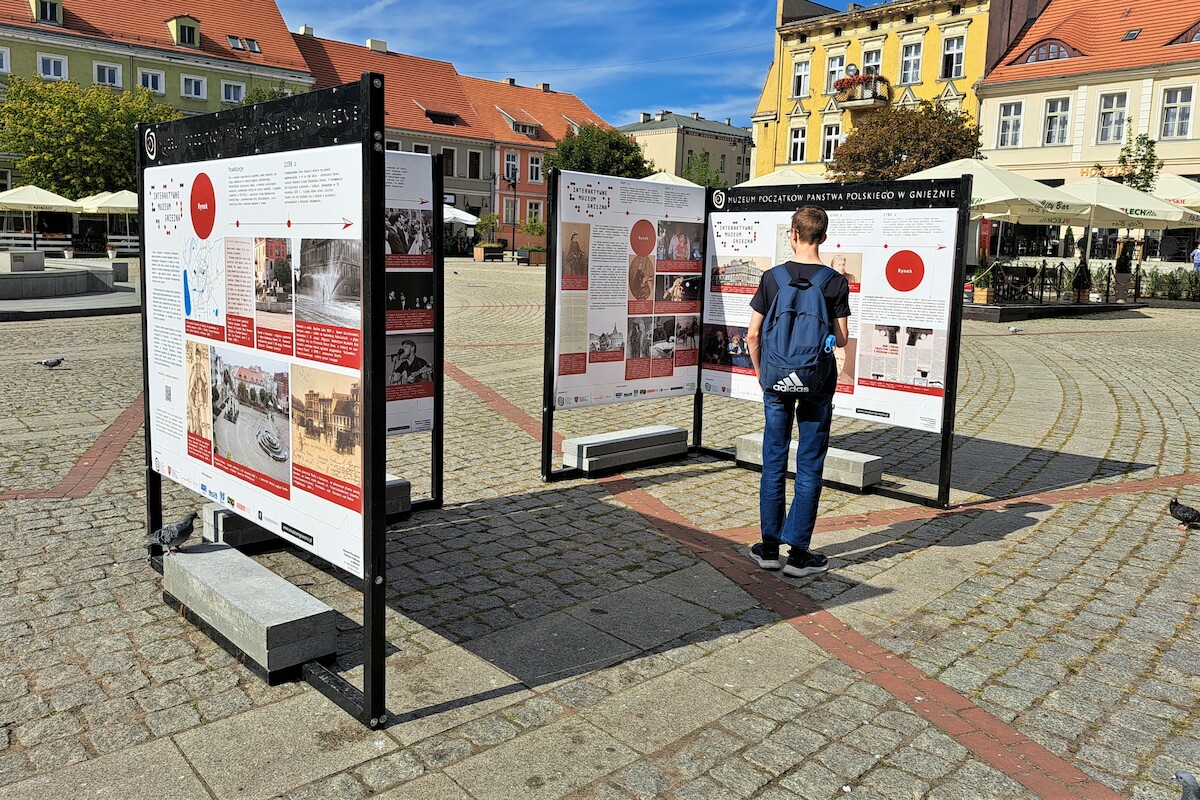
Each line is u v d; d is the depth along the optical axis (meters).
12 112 45.62
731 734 3.28
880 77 44.47
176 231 4.27
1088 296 24.61
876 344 6.27
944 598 4.57
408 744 3.17
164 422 4.58
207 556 4.27
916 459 7.52
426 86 68.50
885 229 6.13
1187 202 24.05
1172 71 34.69
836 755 3.15
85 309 18.25
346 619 4.19
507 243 69.38
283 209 3.50
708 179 71.25
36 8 51.41
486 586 4.62
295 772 2.99
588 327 6.64
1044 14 41.53
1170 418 9.25
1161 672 3.80
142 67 54.78
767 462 4.89
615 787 2.94
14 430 7.81
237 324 3.87
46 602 4.28
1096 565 5.04
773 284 4.81
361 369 3.17
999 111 40.25
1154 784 3.02
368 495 3.17
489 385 10.68
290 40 61.75
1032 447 7.95
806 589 4.68
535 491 6.36
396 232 5.41
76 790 2.87
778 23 49.38
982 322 19.61
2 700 3.40
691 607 4.42
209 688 3.53
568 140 59.19
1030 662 3.88
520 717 3.36
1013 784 3.00
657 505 6.09
